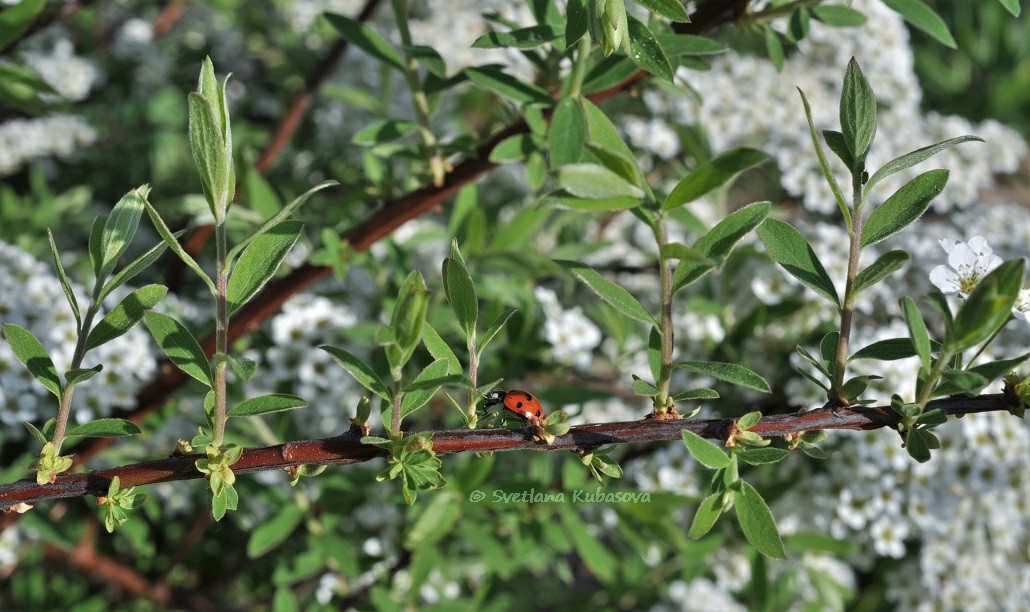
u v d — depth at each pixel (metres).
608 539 0.98
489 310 0.67
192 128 0.50
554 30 0.55
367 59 0.92
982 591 0.77
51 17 0.68
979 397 0.52
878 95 0.86
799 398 0.66
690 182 0.50
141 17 1.15
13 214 0.92
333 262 0.61
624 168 0.50
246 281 0.51
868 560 0.82
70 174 1.12
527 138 0.58
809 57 0.87
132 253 0.93
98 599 0.86
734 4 0.57
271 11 1.14
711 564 0.79
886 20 0.86
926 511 0.67
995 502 0.70
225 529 0.88
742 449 0.51
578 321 0.73
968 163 0.91
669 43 0.56
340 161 0.98
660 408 0.52
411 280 0.50
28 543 0.77
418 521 0.64
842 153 0.51
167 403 0.64
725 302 0.73
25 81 0.62
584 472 0.67
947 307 0.50
